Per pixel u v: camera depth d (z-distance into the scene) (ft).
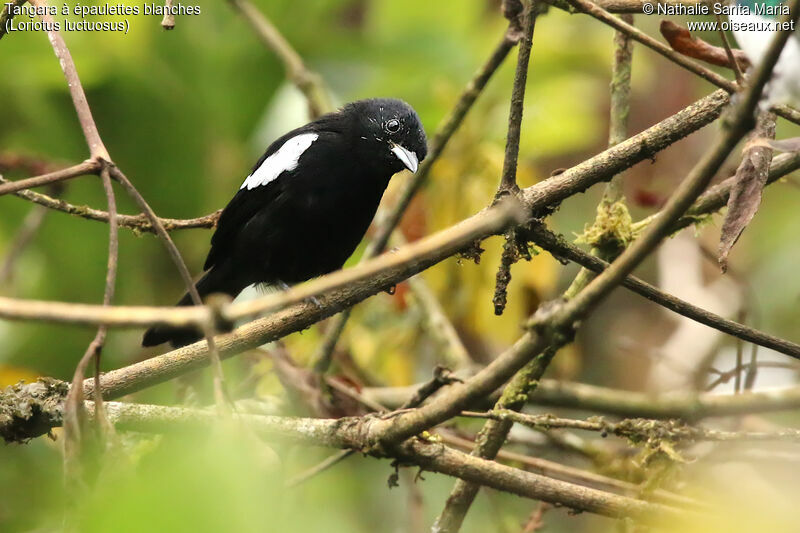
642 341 45.68
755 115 14.42
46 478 32.04
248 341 23.98
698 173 14.94
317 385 31.35
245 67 40.75
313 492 36.19
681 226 26.08
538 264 35.19
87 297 38.37
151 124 39.65
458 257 23.66
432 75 41.83
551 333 17.07
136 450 23.72
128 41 39.40
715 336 39.86
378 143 32.53
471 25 44.32
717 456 28.84
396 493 39.22
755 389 33.53
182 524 7.43
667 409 32.37
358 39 42.80
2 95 39.58
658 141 23.27
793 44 18.79
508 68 40.98
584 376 45.60
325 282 12.28
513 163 22.03
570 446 33.12
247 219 33.32
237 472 7.73
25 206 39.63
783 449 30.27
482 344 41.96
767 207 46.37
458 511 25.89
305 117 41.91
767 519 10.48
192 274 40.40
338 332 32.01
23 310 11.96
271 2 42.57
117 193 39.11
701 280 42.88
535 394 33.53
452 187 36.55
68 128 39.63
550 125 39.75
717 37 28.02
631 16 27.76
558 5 20.95
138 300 39.14
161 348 38.32
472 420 36.78
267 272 33.88
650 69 45.57
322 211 32.58
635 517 21.97
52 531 25.48
